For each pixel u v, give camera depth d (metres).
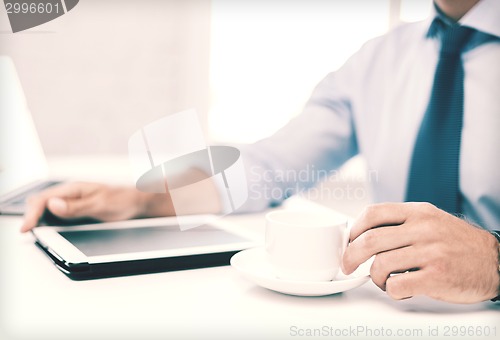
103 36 1.79
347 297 0.48
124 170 1.08
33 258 0.55
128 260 0.50
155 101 1.88
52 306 0.41
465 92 0.86
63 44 1.75
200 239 0.59
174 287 0.48
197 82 1.91
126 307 0.42
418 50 1.07
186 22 1.88
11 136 0.87
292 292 0.45
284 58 1.86
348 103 1.21
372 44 1.22
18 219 0.72
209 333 0.38
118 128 1.85
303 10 1.82
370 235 0.46
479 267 0.45
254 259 0.52
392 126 1.09
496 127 0.83
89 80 1.80
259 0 1.89
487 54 0.86
